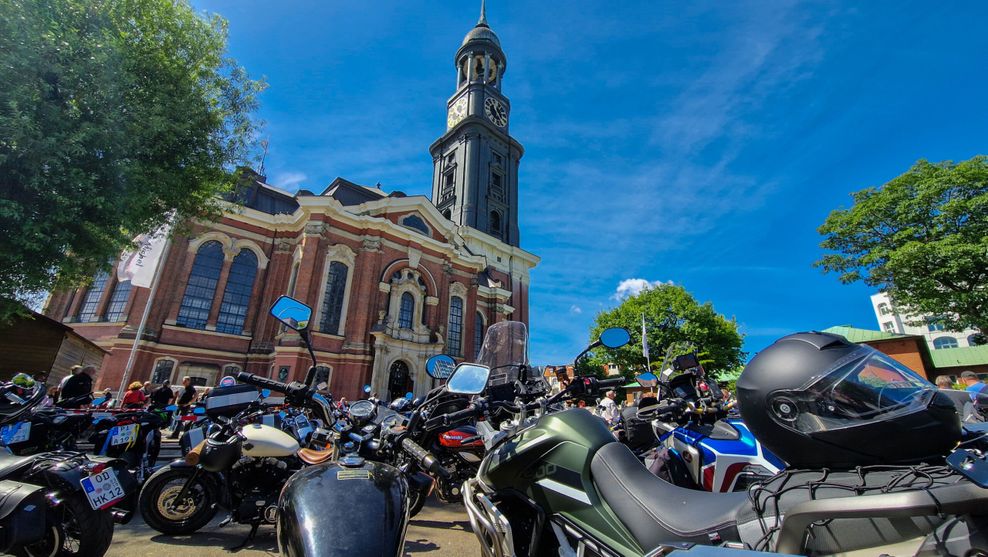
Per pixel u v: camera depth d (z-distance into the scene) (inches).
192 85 439.2
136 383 378.0
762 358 69.1
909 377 59.0
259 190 1165.7
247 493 163.3
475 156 1641.2
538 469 91.0
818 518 48.8
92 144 331.3
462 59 1892.2
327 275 1016.9
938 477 47.8
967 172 682.8
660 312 1227.9
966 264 649.0
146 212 417.4
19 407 164.2
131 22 388.2
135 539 164.7
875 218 772.0
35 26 299.1
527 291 1646.2
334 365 964.0
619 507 75.9
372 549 52.6
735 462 132.6
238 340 965.8
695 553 41.9
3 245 308.0
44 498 113.3
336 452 116.8
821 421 57.9
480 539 87.8
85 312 920.9
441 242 1238.3
